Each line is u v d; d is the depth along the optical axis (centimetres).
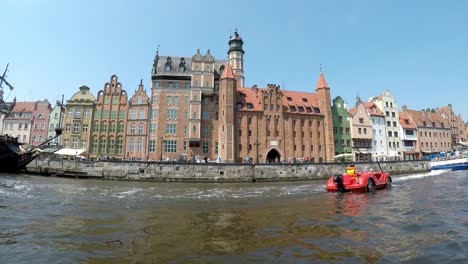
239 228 930
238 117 6069
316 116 6656
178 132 5947
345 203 1537
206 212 1274
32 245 714
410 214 1130
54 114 6994
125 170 4141
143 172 4166
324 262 598
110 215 1162
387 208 1304
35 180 3167
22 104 7281
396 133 7719
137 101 6069
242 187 3206
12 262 589
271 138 6153
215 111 6244
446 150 8256
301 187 3070
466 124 9438
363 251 673
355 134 7056
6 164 4206
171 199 1864
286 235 832
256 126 6100
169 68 6372
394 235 817
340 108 7175
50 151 4809
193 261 604
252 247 711
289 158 6191
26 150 4512
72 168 4141
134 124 5966
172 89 6094
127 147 5872
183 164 4259
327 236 816
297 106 6712
